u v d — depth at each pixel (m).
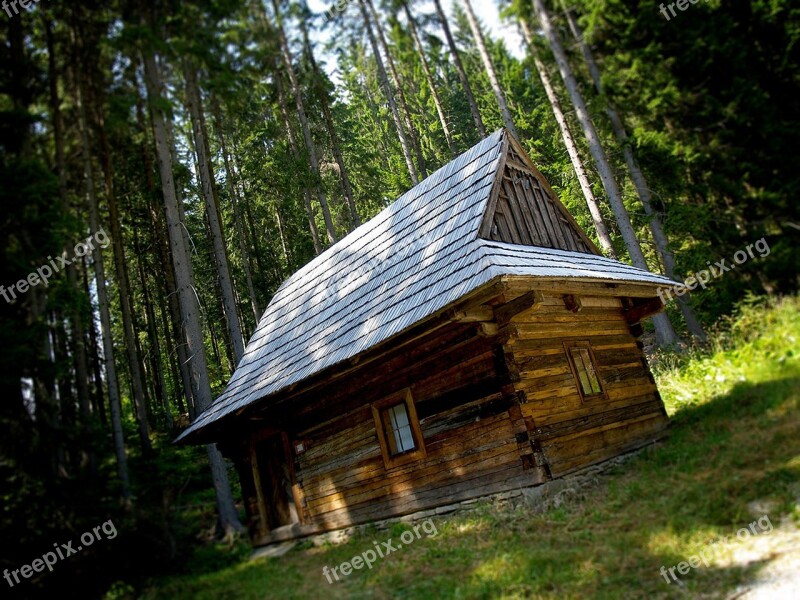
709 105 11.20
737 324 10.43
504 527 7.53
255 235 29.16
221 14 11.81
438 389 9.48
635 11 12.54
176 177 15.81
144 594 8.07
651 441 10.48
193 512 11.86
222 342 32.53
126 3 11.07
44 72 10.50
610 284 10.09
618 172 20.34
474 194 10.44
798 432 7.20
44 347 8.92
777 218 10.52
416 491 9.55
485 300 7.85
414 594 6.21
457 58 21.33
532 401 8.66
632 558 5.62
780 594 4.35
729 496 6.30
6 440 8.02
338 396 11.11
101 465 9.35
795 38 10.45
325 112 23.94
